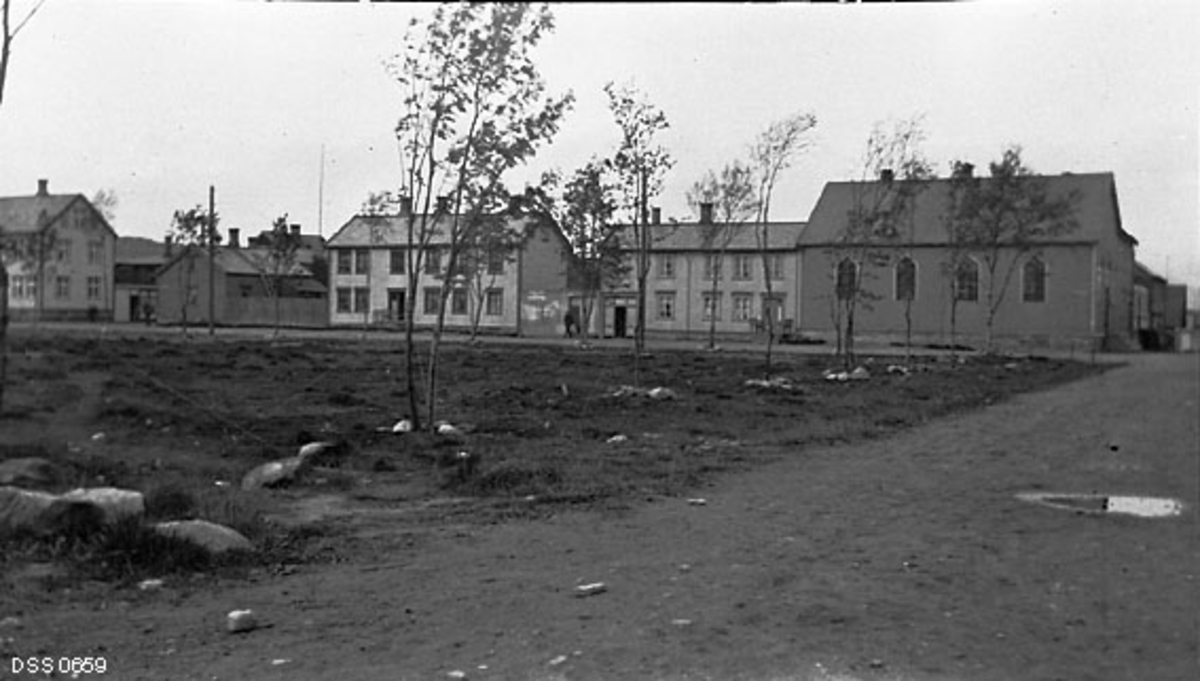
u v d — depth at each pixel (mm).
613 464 13195
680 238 76500
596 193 33375
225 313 43562
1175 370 40938
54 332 12031
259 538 8547
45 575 7230
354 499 10633
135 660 5789
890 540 9047
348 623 6500
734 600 6996
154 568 7543
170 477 10398
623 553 8461
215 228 18141
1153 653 6023
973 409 23422
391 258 60656
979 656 5914
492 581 7527
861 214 39188
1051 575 7840
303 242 43406
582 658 5820
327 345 36531
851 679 5504
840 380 29984
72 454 10586
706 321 76188
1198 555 8570
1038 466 13930
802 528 9547
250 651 5957
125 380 13531
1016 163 46000
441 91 14719
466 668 5664
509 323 66125
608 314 75438
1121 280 72875
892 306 68875
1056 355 56812
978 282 67062
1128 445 16609
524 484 11484
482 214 15141
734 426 18094
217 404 15242
